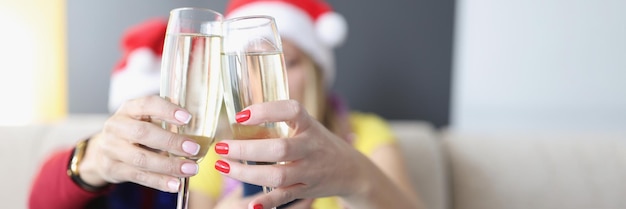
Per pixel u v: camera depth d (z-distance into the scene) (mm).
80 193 866
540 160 1698
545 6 1942
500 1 1950
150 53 1607
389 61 2008
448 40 1985
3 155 1657
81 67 2043
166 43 696
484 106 2018
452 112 2035
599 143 1717
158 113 686
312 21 1484
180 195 719
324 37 1506
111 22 2018
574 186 1663
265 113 664
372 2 1972
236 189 1094
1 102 2037
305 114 681
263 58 686
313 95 1447
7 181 1640
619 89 1956
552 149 1713
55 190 875
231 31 690
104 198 936
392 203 824
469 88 2014
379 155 1453
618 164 1666
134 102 715
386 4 1972
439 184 1655
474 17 1969
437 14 1972
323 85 1515
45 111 2066
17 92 2043
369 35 1994
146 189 961
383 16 1979
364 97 2031
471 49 1989
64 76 2051
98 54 2035
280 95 698
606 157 1679
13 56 2023
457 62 2002
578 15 1936
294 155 682
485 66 1992
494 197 1699
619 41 1931
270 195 695
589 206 1649
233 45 688
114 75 1716
